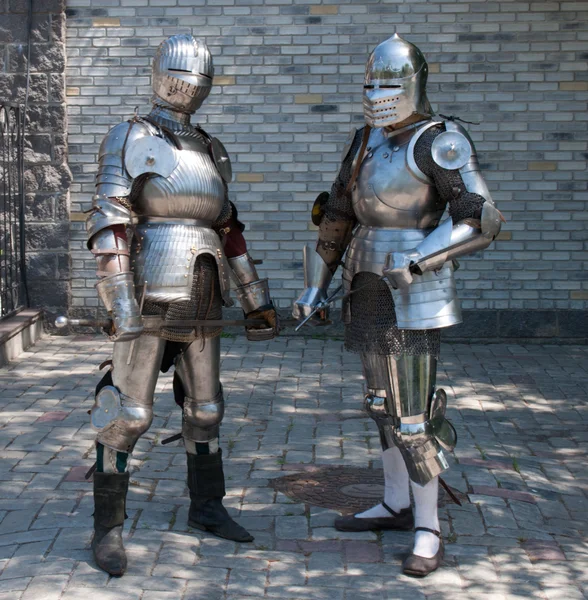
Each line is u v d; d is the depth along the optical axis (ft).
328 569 12.71
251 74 28.78
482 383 24.02
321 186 29.01
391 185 12.37
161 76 12.47
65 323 11.77
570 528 14.58
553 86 28.25
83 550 12.95
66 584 11.93
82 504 14.82
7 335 25.35
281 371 24.84
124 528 13.82
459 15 28.19
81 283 29.48
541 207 28.63
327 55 28.58
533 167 28.53
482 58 28.25
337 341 28.66
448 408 21.63
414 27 28.32
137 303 11.91
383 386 12.88
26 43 28.63
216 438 13.79
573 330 28.84
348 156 13.42
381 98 12.22
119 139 12.09
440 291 12.35
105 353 26.86
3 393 22.17
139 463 17.02
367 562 12.96
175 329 12.57
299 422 20.13
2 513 14.40
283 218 29.17
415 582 12.36
